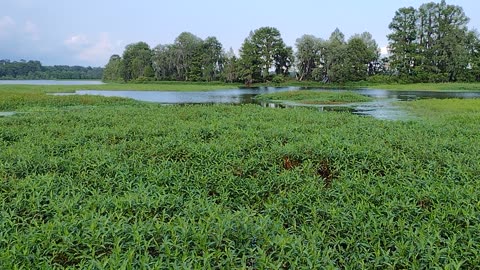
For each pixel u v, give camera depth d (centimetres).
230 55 10169
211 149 946
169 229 496
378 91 6366
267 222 532
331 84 9012
